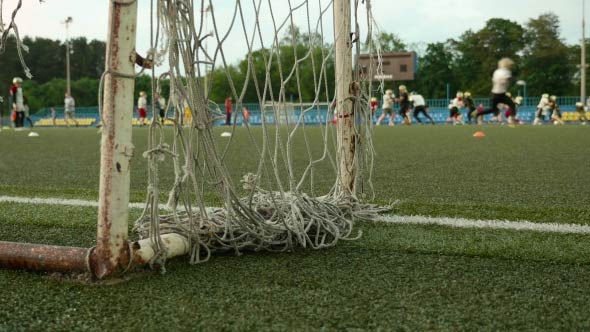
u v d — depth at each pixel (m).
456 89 56.28
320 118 2.13
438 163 5.39
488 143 8.98
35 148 8.22
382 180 3.99
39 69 67.12
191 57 1.59
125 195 1.48
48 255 1.54
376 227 2.28
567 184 3.73
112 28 1.37
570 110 33.12
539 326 1.21
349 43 2.41
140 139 11.88
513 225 2.29
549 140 9.77
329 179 4.06
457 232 2.17
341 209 2.28
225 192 1.75
